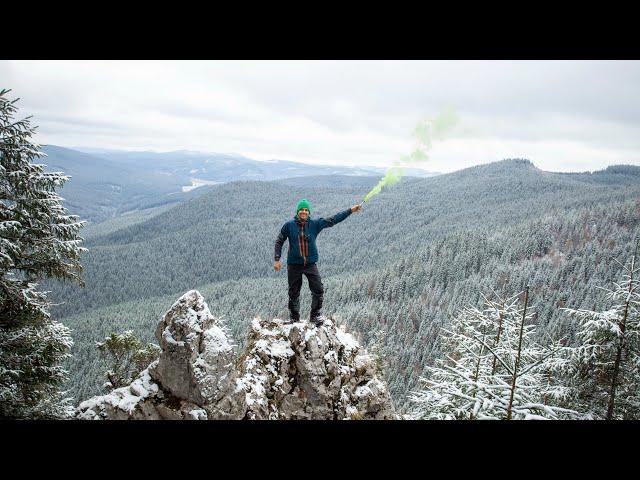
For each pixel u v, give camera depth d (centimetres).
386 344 11506
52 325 1103
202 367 590
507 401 943
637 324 1134
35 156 976
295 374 799
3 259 869
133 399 597
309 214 826
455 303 13788
